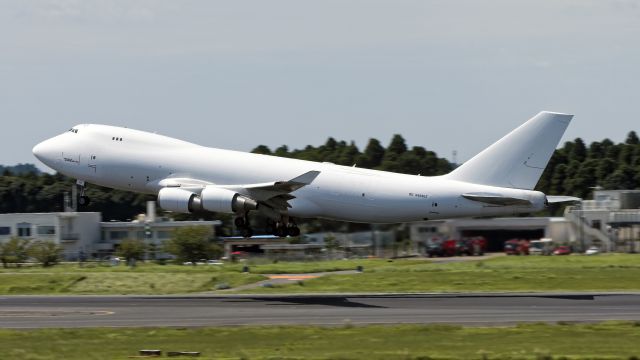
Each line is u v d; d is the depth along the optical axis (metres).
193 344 134.00
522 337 137.00
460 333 141.38
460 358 120.19
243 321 158.38
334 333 142.12
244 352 126.62
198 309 175.50
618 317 161.62
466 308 174.88
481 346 129.75
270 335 140.75
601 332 141.38
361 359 120.00
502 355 121.88
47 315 169.12
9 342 137.00
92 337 140.75
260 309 174.88
